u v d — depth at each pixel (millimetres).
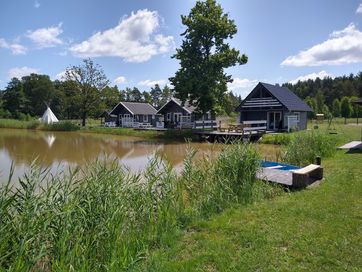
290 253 4727
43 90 91375
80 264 4301
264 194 8219
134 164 16688
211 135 29516
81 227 4887
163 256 4797
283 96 36656
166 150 23141
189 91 31875
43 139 31797
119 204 5570
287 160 13500
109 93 53062
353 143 19328
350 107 66625
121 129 40906
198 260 4586
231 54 32531
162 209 6156
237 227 5801
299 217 6188
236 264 4438
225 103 34250
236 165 8086
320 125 45281
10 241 4031
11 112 85312
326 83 106750
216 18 33125
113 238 4902
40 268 4293
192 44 32906
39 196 4887
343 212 6379
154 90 124562
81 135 37688
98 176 6012
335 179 9445
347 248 4828
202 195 7438
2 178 11883
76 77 50219
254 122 31734
